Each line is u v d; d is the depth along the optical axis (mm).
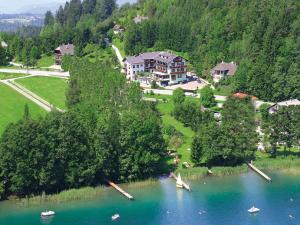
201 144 169750
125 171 158875
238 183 161000
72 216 136625
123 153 158750
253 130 181500
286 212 140125
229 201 147250
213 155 168250
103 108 194500
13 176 143750
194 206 143625
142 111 188500
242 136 172750
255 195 151625
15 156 144250
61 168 149500
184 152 181625
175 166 169625
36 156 144500
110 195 150250
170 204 144750
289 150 187000
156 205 144000
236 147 171000
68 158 150750
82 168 151625
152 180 160750
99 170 156375
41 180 145125
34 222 133125
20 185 143750
